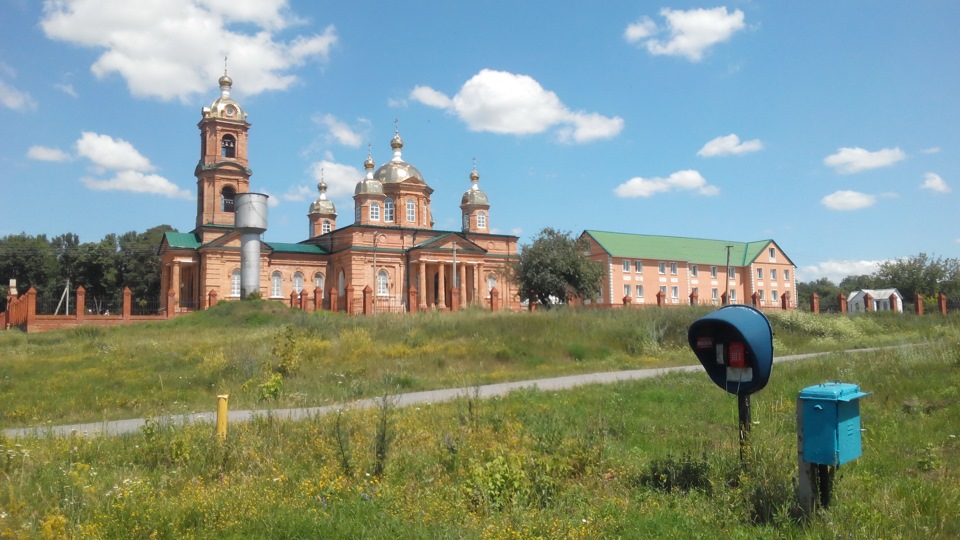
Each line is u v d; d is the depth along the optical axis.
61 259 79.38
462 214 72.06
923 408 10.65
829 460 5.92
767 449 7.08
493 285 66.06
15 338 31.80
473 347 23.81
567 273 52.12
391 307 53.19
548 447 8.77
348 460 8.32
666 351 25.98
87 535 6.06
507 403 13.49
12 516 6.61
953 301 67.56
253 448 9.09
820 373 14.76
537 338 25.73
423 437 9.83
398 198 65.88
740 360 7.22
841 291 100.06
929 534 5.67
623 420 11.07
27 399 16.22
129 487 7.37
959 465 7.64
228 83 61.28
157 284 80.25
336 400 15.43
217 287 55.69
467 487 7.06
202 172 59.19
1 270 77.19
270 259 60.38
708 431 10.17
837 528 5.66
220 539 6.14
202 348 23.83
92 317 39.41
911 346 17.91
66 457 9.36
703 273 74.38
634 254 69.44
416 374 19.58
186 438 9.62
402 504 6.64
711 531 5.85
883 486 6.97
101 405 15.59
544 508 6.63
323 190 76.75
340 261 61.56
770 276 77.44
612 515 6.25
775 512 6.11
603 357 24.36
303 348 22.09
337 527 6.14
